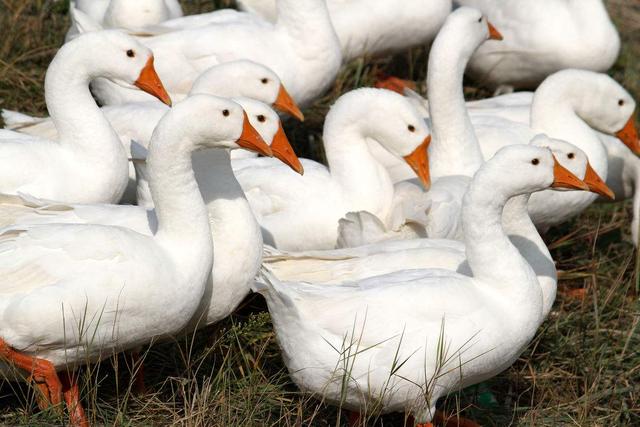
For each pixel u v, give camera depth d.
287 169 11.75
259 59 13.54
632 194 14.42
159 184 8.98
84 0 15.44
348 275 9.95
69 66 10.88
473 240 9.38
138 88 11.23
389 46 15.90
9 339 8.57
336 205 11.60
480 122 13.70
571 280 13.16
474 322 9.05
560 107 13.37
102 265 8.61
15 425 9.01
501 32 16.36
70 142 10.90
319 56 13.85
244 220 9.60
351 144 11.81
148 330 8.98
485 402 10.72
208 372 10.16
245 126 9.10
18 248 8.66
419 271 9.52
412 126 11.75
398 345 8.84
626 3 21.64
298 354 9.02
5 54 14.78
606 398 11.02
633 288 12.97
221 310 9.76
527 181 9.36
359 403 9.19
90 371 9.49
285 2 13.74
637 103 17.62
